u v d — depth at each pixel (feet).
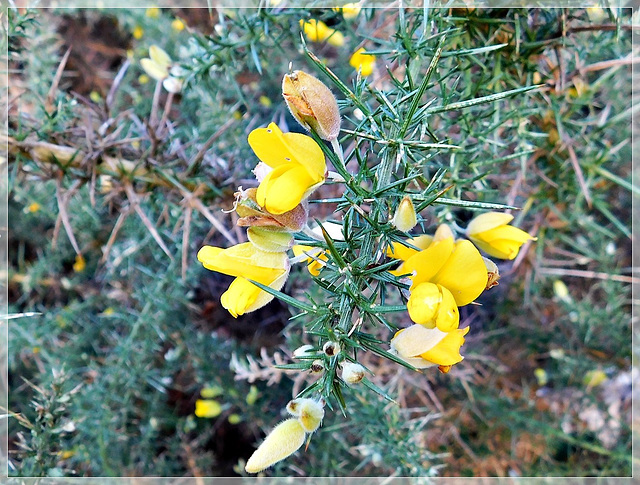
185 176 0.54
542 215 0.60
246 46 0.55
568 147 0.53
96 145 0.51
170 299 0.69
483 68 0.43
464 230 0.39
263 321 0.80
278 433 0.28
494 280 0.33
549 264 0.75
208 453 0.74
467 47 0.44
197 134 0.61
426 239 0.35
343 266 0.27
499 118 0.48
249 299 0.29
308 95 0.27
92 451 0.69
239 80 0.83
